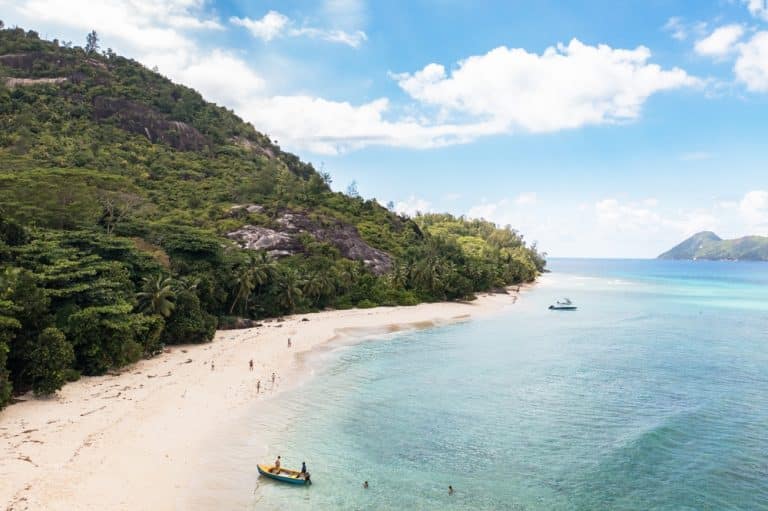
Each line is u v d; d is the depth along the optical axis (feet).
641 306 463.01
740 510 107.45
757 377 208.33
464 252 650.43
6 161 337.11
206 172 609.83
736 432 149.38
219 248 298.97
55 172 282.97
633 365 227.40
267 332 270.87
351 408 164.14
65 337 161.58
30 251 189.37
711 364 230.27
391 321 332.39
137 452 120.26
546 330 320.09
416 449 134.92
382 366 218.79
